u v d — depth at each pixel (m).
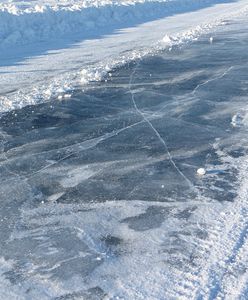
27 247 5.60
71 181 7.07
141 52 14.98
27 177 7.22
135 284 4.95
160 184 6.92
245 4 28.47
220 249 5.45
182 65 13.30
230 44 15.78
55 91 11.09
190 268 5.16
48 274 5.14
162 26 20.83
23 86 11.55
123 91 11.07
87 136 8.62
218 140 8.34
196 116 9.45
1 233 5.87
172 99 10.48
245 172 7.20
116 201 6.52
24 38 17.44
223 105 10.03
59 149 8.13
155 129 8.84
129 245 5.58
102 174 7.25
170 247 5.52
